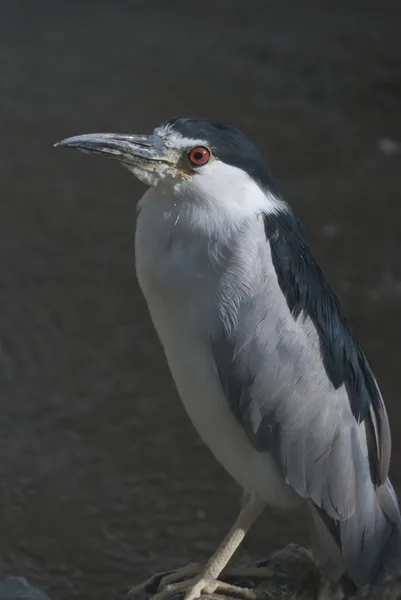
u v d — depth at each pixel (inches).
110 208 745.0
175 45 1115.3
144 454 489.7
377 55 1088.2
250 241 279.3
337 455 287.1
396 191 785.6
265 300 280.5
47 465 479.8
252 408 285.9
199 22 1206.3
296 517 444.8
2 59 1041.5
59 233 702.5
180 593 300.4
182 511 453.1
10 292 626.2
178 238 282.8
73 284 638.5
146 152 281.3
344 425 287.4
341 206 753.0
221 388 288.4
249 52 1095.0
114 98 951.6
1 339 577.6
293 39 1139.9
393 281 646.5
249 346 281.7
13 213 728.3
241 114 928.9
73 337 583.5
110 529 441.4
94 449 492.1
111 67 1034.1
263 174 287.9
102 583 410.6
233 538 298.8
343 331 292.4
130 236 702.5
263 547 425.7
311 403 285.0
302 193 773.9
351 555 291.1
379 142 884.0
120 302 621.3
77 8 1240.2
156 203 287.9
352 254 679.7
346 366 289.9
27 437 498.6
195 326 284.5
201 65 1050.7
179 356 292.4
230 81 1008.2
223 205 279.3
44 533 438.3
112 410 521.0
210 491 466.0
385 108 959.6
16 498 458.0
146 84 992.2
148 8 1256.8
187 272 281.6
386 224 726.5
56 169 806.5
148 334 589.9
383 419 297.0
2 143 847.1
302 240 293.0
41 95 951.0
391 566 291.6
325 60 1069.8
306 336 284.7
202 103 949.2
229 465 303.3
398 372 545.6
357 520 289.9
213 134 280.8
